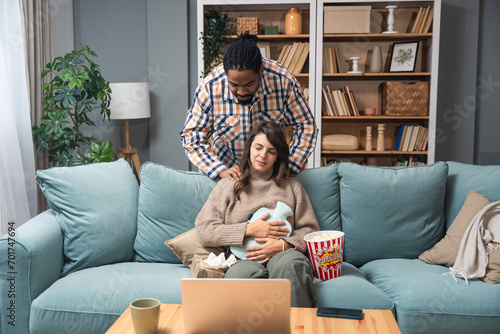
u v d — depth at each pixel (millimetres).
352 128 4422
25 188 3262
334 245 1930
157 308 1337
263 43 4305
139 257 2285
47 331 1853
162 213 2266
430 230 2293
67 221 2156
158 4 4383
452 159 4484
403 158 4340
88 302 1854
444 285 1903
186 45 4406
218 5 4215
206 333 1309
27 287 1888
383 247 2291
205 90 2270
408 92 4176
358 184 2307
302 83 4324
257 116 2293
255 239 1988
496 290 1880
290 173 2326
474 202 2186
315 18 4105
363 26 4105
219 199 2133
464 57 4387
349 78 4379
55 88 3709
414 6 4199
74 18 4543
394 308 1836
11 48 3324
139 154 4641
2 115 3146
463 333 1818
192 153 2342
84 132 4594
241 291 1264
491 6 4406
